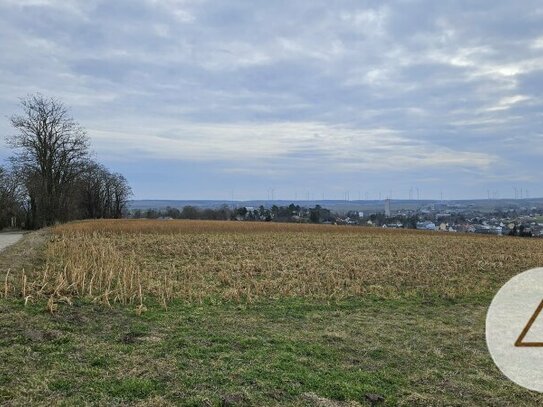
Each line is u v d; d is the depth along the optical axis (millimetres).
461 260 20562
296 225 48750
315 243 27594
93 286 11672
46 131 53500
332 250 23438
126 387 5645
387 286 14250
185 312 9922
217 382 6012
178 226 39781
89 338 7496
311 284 13836
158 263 17422
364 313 10930
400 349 8031
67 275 12320
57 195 55219
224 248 23078
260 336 8320
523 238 41406
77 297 10273
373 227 53250
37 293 9906
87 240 25375
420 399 5922
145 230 34969
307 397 5730
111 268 13016
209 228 39594
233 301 11438
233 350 7379
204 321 9203
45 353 6668
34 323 7953
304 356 7348
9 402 5105
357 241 30344
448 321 10367
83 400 5289
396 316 10727
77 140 58750
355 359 7383
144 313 9508
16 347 6738
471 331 9430
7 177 54531
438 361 7539
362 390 6066
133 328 8297
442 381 6648
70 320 8414
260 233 37125
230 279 14031
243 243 26250
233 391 5738
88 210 78250
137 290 11570
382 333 9039
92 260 15398
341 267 17281
